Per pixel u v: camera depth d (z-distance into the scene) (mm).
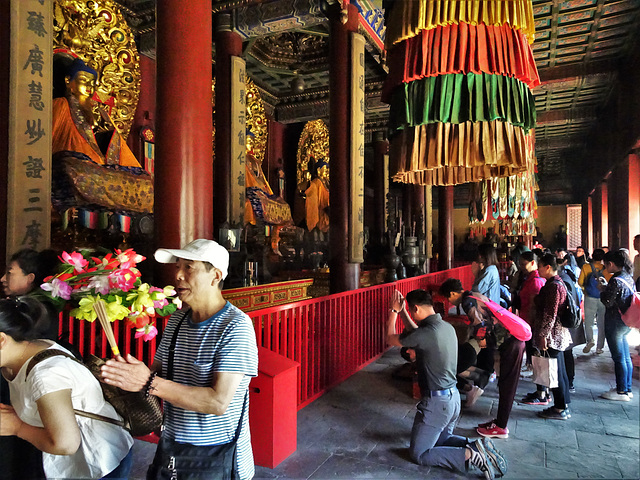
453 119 3191
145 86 10898
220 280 1890
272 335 4047
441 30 3180
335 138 7340
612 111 11188
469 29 3145
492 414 4320
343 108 7336
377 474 3102
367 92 13703
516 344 3656
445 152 3330
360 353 6012
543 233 28688
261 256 10414
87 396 1738
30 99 4039
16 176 3955
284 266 14492
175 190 4621
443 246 16109
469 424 4066
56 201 7141
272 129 16297
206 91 4820
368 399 4715
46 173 4137
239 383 1725
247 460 1827
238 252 7730
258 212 12922
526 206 5219
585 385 5176
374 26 9242
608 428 3893
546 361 4066
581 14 9492
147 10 10008
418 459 3219
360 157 7402
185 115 4648
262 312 3764
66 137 7977
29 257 2566
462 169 4621
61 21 8227
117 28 9008
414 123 3322
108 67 8898
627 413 4246
